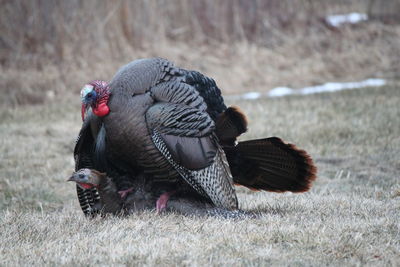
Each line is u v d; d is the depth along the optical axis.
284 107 46.28
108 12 58.66
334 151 34.56
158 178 21.73
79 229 19.95
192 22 66.31
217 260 16.28
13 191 29.61
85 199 23.27
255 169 22.58
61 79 54.47
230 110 21.44
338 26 72.94
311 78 61.22
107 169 22.27
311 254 16.72
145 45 61.19
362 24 74.19
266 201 25.00
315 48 68.25
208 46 65.50
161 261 16.33
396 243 17.58
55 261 16.64
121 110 20.89
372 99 47.22
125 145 21.16
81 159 23.06
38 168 33.31
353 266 15.88
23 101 51.34
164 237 18.67
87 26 57.19
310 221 20.06
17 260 16.80
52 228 20.08
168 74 21.38
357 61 64.94
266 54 65.75
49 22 56.31
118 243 18.00
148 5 61.62
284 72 62.56
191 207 21.83
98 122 21.88
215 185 21.17
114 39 58.94
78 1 56.91
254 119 42.22
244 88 58.41
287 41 68.50
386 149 34.47
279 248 17.28
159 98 21.05
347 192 26.81
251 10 68.69
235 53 64.44
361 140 36.41
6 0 55.94
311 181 22.02
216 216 21.17
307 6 74.31
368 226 19.11
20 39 55.62
